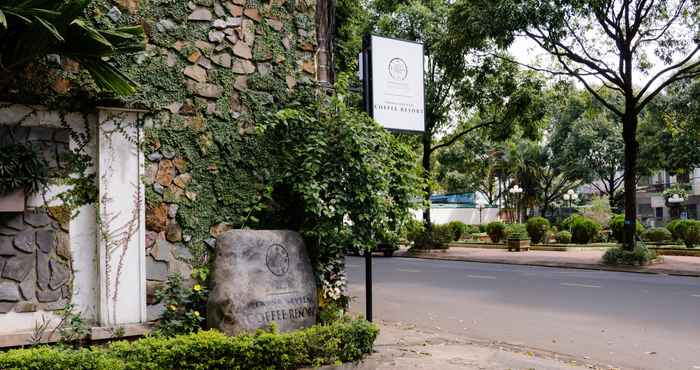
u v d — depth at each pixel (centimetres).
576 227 3073
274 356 559
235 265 604
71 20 490
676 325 888
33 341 539
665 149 3359
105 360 490
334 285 741
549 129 4547
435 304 1135
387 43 762
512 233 2881
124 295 589
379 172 687
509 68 2322
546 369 614
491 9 1739
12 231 542
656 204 5059
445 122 2636
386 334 808
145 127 618
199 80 658
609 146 4153
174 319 609
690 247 2486
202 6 666
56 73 570
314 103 734
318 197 664
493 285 1442
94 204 584
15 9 458
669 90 2289
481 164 4691
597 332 845
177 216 633
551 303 1132
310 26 757
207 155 659
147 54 624
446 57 2183
